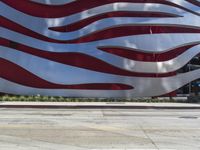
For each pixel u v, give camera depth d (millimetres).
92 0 33906
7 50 33281
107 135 13531
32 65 33219
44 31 33438
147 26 33781
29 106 28266
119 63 33438
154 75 33812
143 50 33438
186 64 35000
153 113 23422
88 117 20266
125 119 19234
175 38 33906
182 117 20547
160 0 34312
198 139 12773
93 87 33500
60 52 33250
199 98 33156
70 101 32219
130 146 11555
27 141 12297
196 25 34188
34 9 33656
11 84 33281
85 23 33781
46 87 33312
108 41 33438
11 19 33344
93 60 33500
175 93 34312
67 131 14453
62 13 33844
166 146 11578
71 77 33312
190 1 34719
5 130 14594
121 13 33906
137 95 33719
